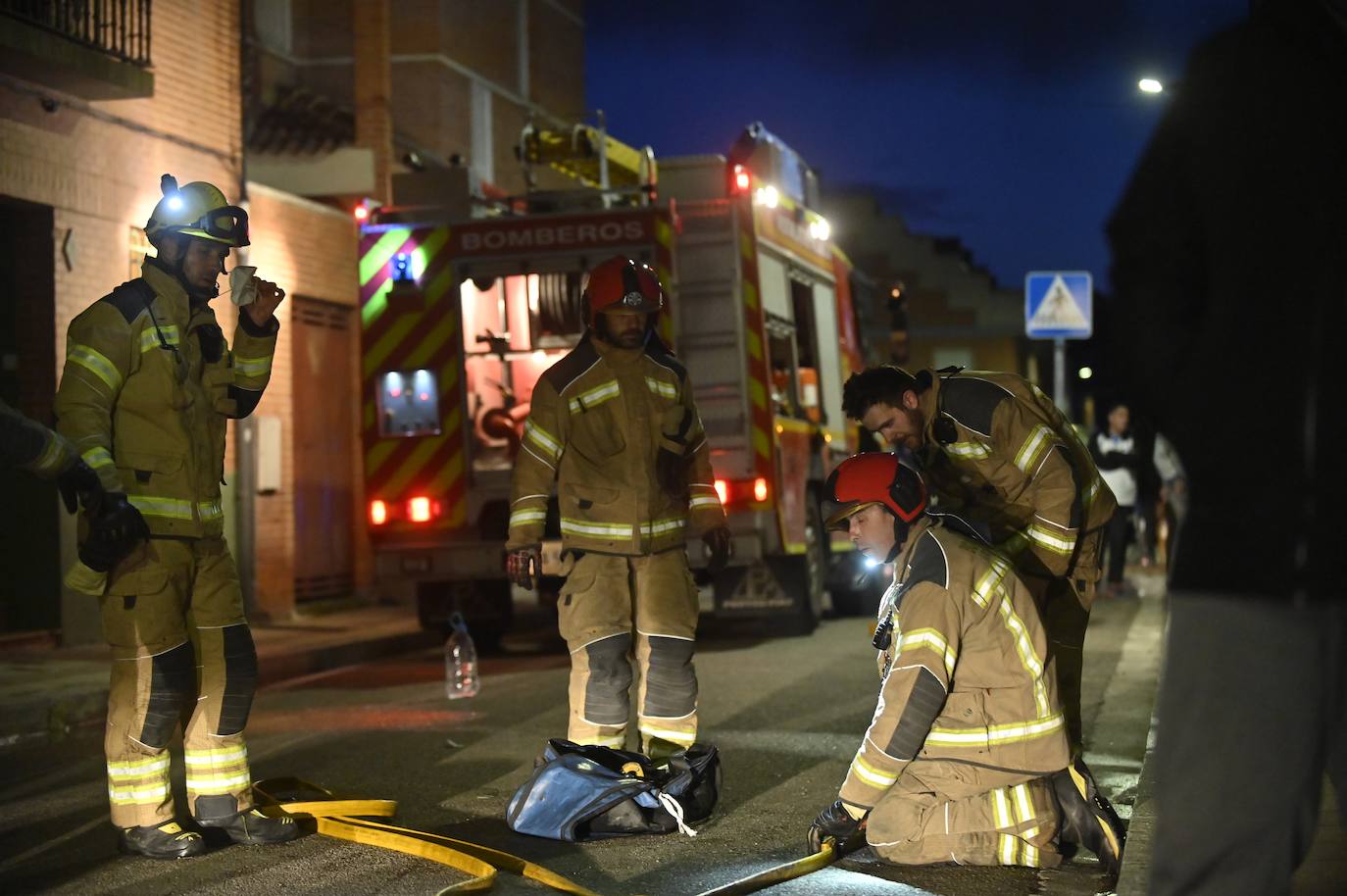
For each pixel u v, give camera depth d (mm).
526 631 15086
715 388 12031
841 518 5000
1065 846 5117
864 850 5270
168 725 5570
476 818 6246
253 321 5719
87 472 5133
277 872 5320
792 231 13625
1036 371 54219
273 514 15445
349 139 21438
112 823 6238
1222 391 3111
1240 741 3061
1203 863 3088
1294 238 3031
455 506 12398
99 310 5391
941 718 4973
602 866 5371
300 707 9992
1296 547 3037
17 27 11406
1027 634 4902
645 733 6289
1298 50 3020
